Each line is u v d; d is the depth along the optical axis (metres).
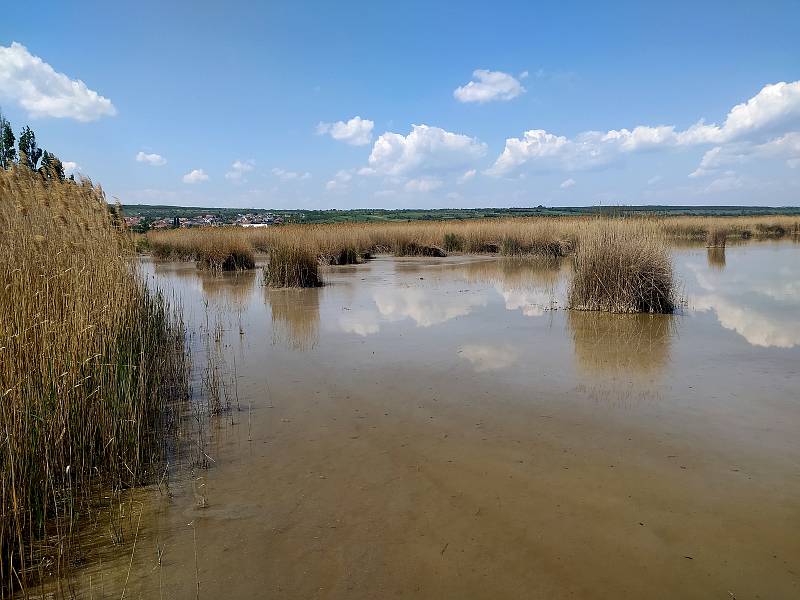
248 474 4.27
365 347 7.98
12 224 6.33
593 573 3.02
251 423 5.28
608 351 7.53
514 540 3.34
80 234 7.12
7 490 3.38
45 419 4.06
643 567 3.06
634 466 4.23
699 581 2.94
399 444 4.73
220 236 22.42
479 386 6.17
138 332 6.67
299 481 4.14
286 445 4.78
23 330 4.51
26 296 5.02
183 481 4.19
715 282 14.42
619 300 10.48
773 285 13.66
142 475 4.28
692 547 3.22
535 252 25.27
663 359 7.10
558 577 3.00
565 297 12.40
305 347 8.09
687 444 4.59
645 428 4.93
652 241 10.92
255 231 29.41
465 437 4.83
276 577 3.05
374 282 15.79
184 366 6.73
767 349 7.50
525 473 4.16
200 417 5.46
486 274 17.81
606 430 4.91
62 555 3.27
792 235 39.09
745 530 3.38
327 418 5.36
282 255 15.30
